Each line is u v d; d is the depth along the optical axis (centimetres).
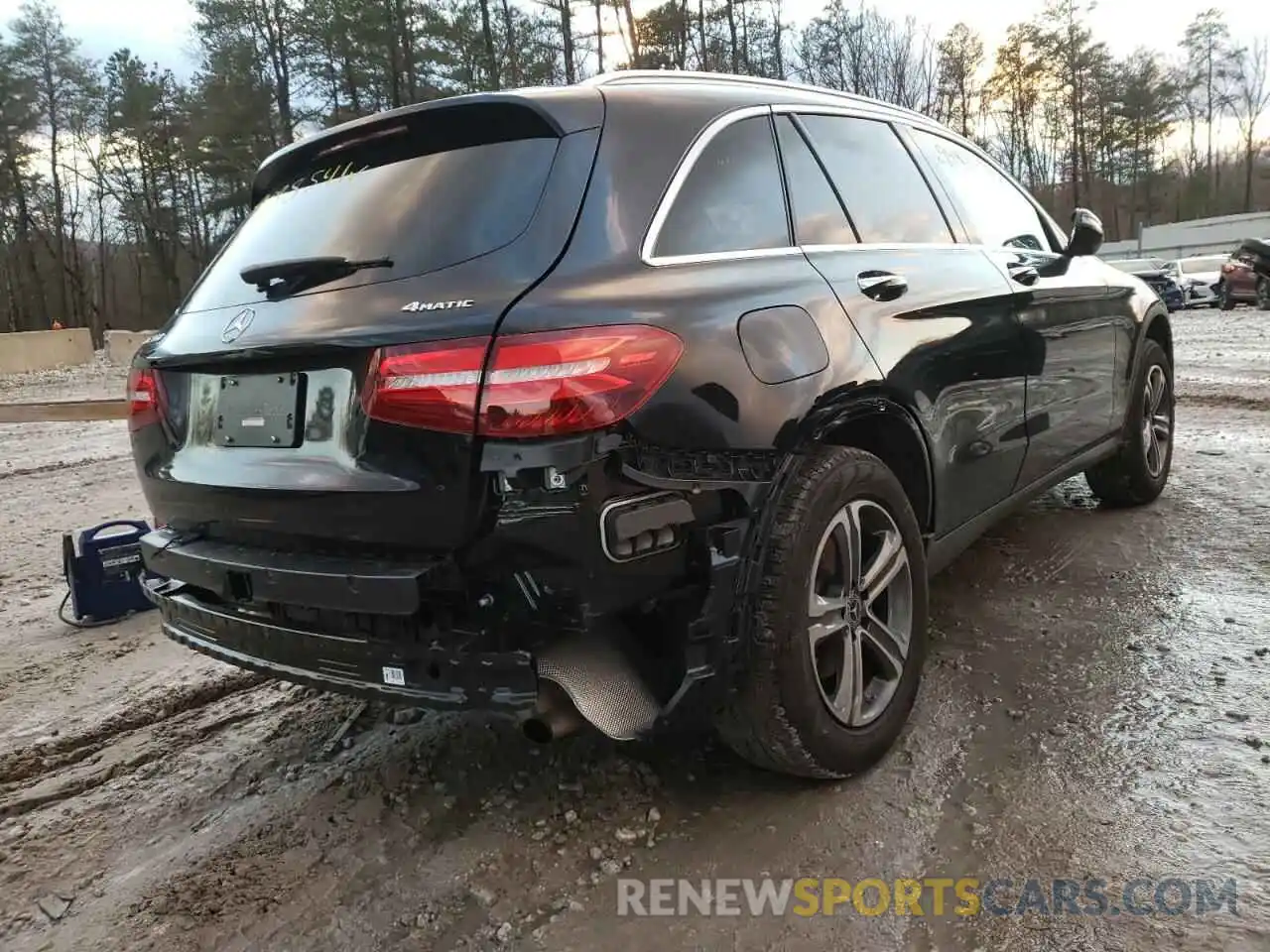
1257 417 741
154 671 376
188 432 258
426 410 199
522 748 288
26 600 484
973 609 371
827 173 293
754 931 202
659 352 203
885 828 234
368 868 235
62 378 2098
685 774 266
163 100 4719
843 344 250
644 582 203
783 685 228
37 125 4619
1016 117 5694
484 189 229
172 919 220
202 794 278
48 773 296
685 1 3816
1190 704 282
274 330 228
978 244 355
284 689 352
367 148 264
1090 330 407
